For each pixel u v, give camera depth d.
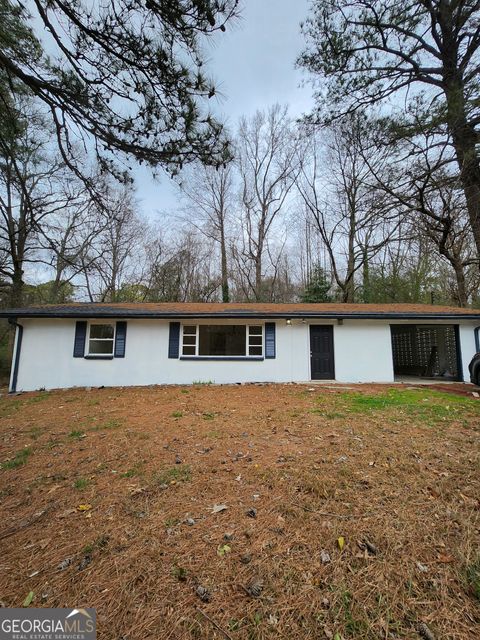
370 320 11.14
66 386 10.59
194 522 2.50
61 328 10.79
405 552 2.09
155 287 22.31
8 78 3.63
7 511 2.77
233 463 3.58
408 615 1.66
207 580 1.91
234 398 7.75
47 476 3.45
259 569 1.99
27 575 1.99
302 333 11.12
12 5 3.07
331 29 8.59
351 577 1.91
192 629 1.61
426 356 13.64
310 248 24.05
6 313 10.20
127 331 10.95
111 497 2.94
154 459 3.80
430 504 2.63
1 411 7.05
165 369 10.86
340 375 10.91
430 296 18.19
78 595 1.83
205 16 2.69
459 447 3.89
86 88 3.26
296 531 2.34
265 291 23.77
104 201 4.63
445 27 8.12
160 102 3.27
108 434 4.89
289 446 4.05
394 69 9.44
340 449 3.86
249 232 23.20
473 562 1.96
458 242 13.47
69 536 2.38
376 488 2.91
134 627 1.62
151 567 2.03
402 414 5.63
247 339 11.37
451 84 8.25
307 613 1.68
